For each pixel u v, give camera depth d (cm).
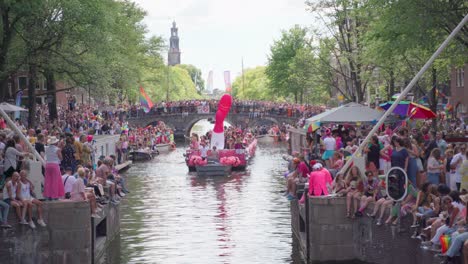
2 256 2200
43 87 7519
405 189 2053
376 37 3594
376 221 2128
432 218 1914
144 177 4978
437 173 2223
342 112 3166
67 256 2223
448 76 5509
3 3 3947
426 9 3141
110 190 2806
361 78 5466
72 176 2386
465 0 3175
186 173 5234
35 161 2316
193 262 2367
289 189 2834
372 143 2483
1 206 2200
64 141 2819
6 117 2306
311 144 3562
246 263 2345
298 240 2642
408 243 2025
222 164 5100
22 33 4462
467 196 1806
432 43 3266
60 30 4491
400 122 3400
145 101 8219
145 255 2477
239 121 10062
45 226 2219
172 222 3123
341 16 5659
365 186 2220
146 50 8700
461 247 1719
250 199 3803
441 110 6469
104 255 2475
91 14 4575
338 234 2222
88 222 2239
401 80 5409
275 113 9706
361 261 2191
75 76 5003
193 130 15112
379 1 3369
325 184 2280
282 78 10131
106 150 4894
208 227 2989
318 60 6212
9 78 4538
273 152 7225
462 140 2745
